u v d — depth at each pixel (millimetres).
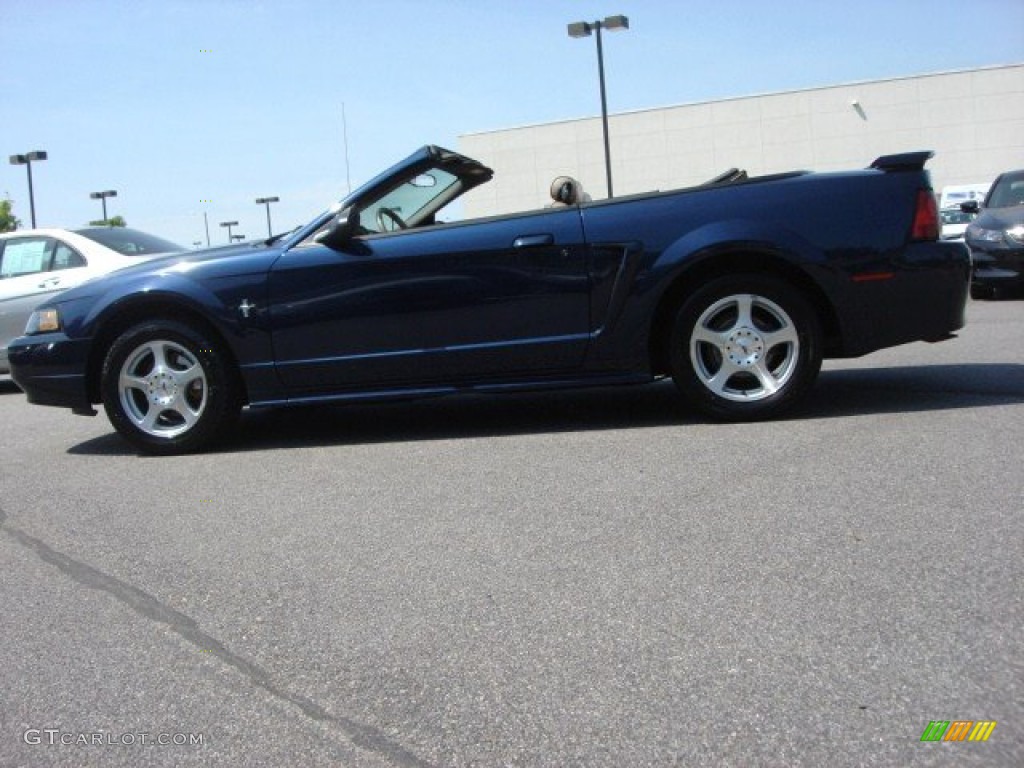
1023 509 3391
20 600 3191
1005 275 10680
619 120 43656
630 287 4898
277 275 5090
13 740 2305
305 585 3154
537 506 3814
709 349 5031
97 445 5781
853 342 4898
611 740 2145
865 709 2195
